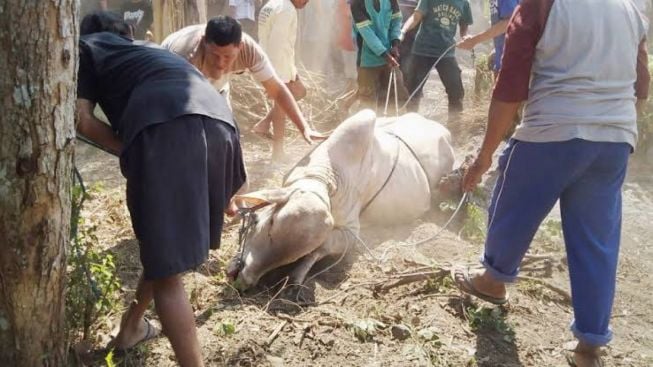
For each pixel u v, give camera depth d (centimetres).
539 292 433
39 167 254
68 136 262
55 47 249
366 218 497
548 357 374
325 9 1099
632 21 336
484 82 918
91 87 314
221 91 450
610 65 327
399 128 548
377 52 737
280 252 404
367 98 776
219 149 298
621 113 331
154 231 282
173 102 289
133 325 343
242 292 408
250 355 351
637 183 648
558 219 539
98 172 630
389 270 443
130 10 1030
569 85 328
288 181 457
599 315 339
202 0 709
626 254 504
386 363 354
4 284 263
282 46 614
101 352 345
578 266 340
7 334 270
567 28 325
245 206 421
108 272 356
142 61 310
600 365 350
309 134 477
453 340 378
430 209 541
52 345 283
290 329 375
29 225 259
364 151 472
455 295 416
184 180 284
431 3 782
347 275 439
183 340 289
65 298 293
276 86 467
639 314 427
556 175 332
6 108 246
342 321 383
